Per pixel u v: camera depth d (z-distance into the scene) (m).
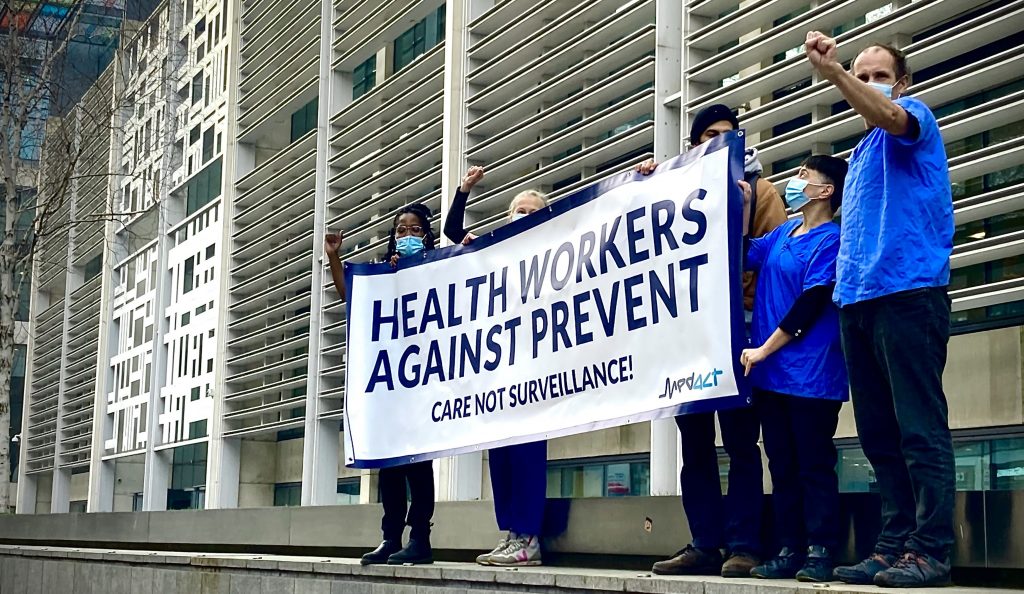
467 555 9.21
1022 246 9.45
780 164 12.13
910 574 4.23
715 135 5.54
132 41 26.36
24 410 40.44
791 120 12.09
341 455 22.70
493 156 15.97
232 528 12.47
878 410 4.59
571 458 16.80
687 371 5.42
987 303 10.20
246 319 22.72
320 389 18.92
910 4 9.90
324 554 11.00
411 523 7.22
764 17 11.25
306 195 20.16
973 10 10.05
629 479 15.62
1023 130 10.07
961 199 11.01
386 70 21.12
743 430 5.27
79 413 34.91
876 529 4.90
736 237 5.24
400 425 7.25
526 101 14.83
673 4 12.22
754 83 11.15
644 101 12.55
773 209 5.55
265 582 8.34
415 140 17.44
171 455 28.52
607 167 14.11
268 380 22.30
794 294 5.06
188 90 28.08
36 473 39.41
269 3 23.28
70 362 36.25
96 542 15.21
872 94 4.23
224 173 23.92
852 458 12.30
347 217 18.67
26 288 43.94
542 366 6.37
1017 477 10.86
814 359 4.91
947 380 11.73
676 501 6.00
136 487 32.34
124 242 32.19
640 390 5.70
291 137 23.33
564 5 14.48
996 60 9.38
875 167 4.54
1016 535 4.43
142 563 10.60
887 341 4.38
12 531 17.62
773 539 5.32
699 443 5.54
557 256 6.33
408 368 7.25
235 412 22.80
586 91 13.69
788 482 5.06
